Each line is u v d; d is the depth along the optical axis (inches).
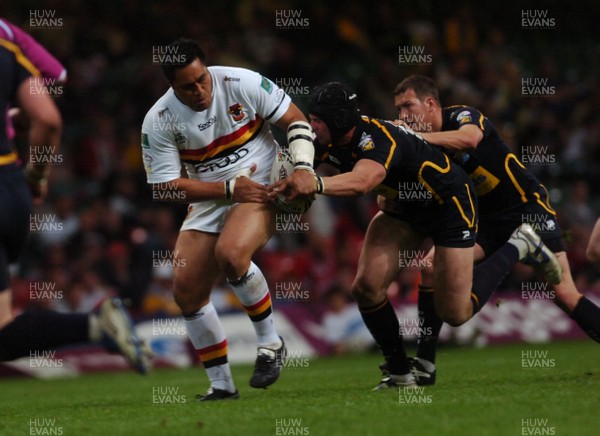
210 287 809.5
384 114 2164.1
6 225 598.5
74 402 921.5
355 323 1674.5
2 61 606.5
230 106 792.3
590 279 1863.9
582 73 2615.7
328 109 768.9
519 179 944.9
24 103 611.8
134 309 1680.6
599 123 2315.5
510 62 2453.2
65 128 2057.1
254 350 1601.9
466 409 671.1
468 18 2492.6
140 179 1975.9
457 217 815.1
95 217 1788.9
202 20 2303.2
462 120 887.1
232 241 765.9
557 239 947.3
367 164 762.8
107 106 2124.8
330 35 2410.2
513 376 948.0
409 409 682.8
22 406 904.3
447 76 2290.8
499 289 1768.0
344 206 1994.3
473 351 1544.0
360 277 829.2
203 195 778.2
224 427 632.4
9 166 605.9
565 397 711.1
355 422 631.8
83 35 2187.5
